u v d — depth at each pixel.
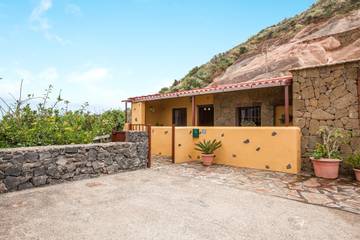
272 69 20.62
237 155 8.21
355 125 6.72
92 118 10.37
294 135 7.02
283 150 7.21
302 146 7.61
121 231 3.22
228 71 27.05
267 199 4.60
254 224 3.47
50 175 5.64
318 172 6.52
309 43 21.89
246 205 4.26
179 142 8.92
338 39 20.59
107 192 5.02
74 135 7.43
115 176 6.56
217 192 5.05
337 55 19.11
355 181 6.05
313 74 7.53
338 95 7.04
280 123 10.38
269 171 7.29
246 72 22.55
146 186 5.51
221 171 7.30
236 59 30.23
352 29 20.28
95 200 4.48
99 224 3.43
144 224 3.44
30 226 3.36
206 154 8.38
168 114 14.91
